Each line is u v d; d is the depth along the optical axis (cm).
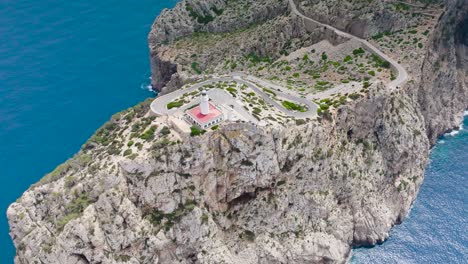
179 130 11719
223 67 17512
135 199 11362
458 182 15138
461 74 17775
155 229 11406
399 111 14262
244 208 12488
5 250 13800
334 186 13188
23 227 11431
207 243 11844
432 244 13538
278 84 15050
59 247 10794
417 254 13325
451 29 17088
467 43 17975
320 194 12938
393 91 14375
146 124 12281
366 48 16212
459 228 13875
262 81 15212
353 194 13425
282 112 12938
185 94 13388
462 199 14638
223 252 12038
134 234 11162
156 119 12256
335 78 15412
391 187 14238
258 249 12381
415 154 14562
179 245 11669
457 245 13462
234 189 12181
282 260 12512
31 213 11494
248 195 12388
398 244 13612
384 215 13725
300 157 12494
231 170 11938
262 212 12469
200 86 13912
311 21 17525
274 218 12550
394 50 15938
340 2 17238
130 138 12000
